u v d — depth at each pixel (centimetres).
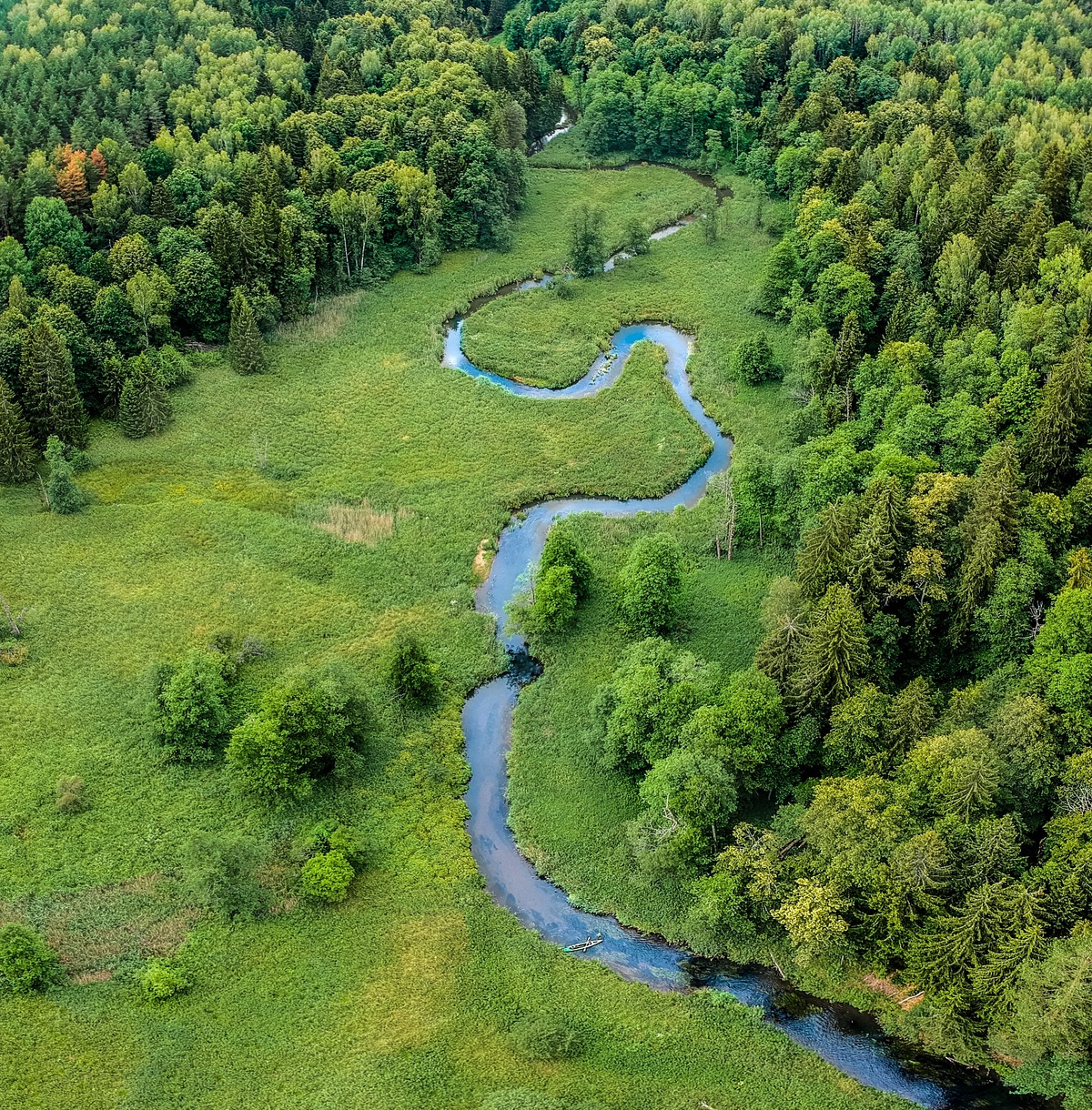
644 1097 8056
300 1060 8175
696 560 13088
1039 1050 7838
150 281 15512
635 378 16438
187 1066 8069
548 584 11925
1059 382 11669
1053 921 8050
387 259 18662
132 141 18462
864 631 10325
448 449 14975
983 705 9569
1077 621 9481
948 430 12438
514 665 12031
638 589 11706
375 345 17025
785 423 14788
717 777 9388
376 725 10831
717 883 9138
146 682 10769
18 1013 8300
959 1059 8431
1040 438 11700
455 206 19488
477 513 13875
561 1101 7869
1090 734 8938
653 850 9381
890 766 9519
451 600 12600
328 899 9319
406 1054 8262
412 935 9162
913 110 19938
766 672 10412
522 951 9156
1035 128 18612
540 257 19625
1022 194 16100
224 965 8794
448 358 17150
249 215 16912
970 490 11069
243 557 12838
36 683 11069
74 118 18288
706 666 10731
